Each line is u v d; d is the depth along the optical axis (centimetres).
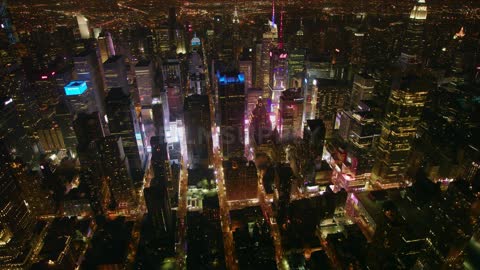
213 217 19600
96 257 17050
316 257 16750
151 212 18488
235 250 17638
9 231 17562
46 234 19188
